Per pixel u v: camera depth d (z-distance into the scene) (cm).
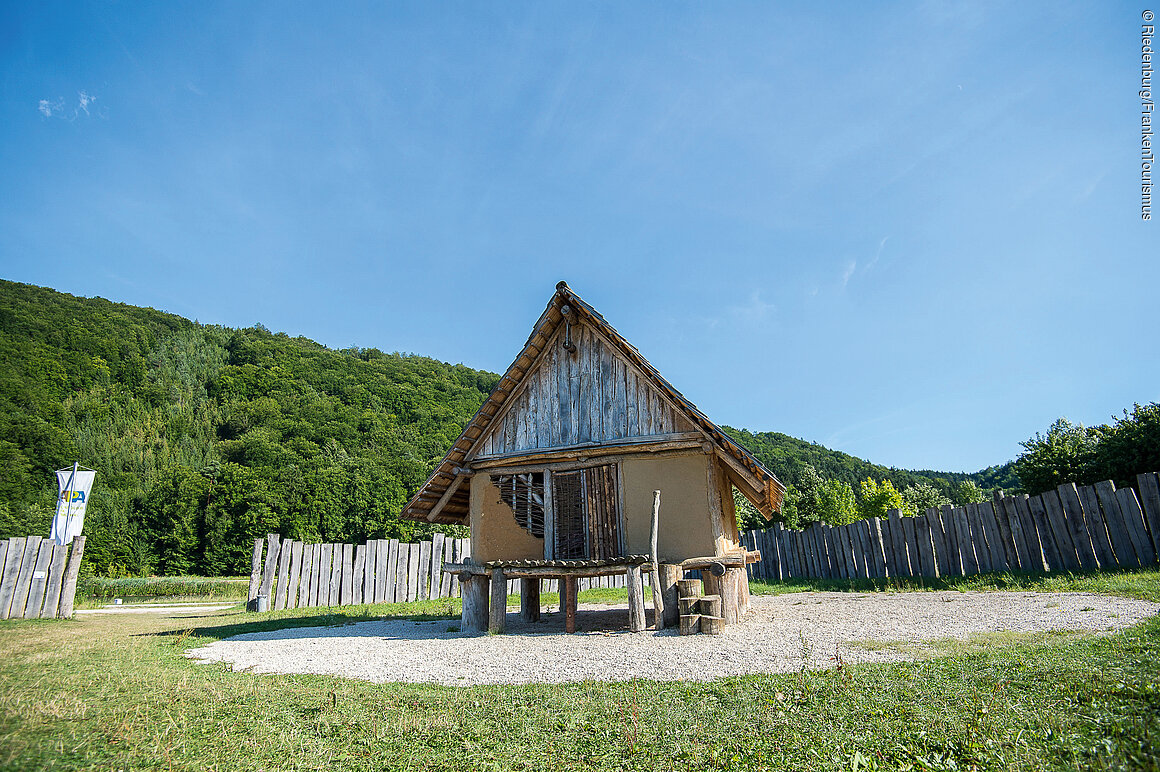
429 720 539
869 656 691
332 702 597
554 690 627
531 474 1255
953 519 1478
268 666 812
